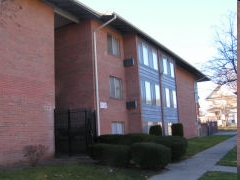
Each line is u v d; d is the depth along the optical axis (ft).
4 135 36.76
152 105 69.92
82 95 54.80
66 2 48.11
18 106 39.19
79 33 56.70
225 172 35.17
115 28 62.54
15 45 40.01
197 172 35.65
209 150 57.98
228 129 169.17
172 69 87.92
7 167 34.32
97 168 34.68
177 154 43.70
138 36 66.44
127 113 63.72
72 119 51.49
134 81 63.82
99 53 56.65
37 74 42.98
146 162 36.01
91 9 51.44
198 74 112.68
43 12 45.91
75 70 56.13
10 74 38.70
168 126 79.82
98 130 52.65
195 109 114.01
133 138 46.19
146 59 69.46
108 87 58.13
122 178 31.30
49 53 45.85
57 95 57.06
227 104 201.46
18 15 40.91
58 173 30.27
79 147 47.78
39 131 41.91
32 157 34.27
